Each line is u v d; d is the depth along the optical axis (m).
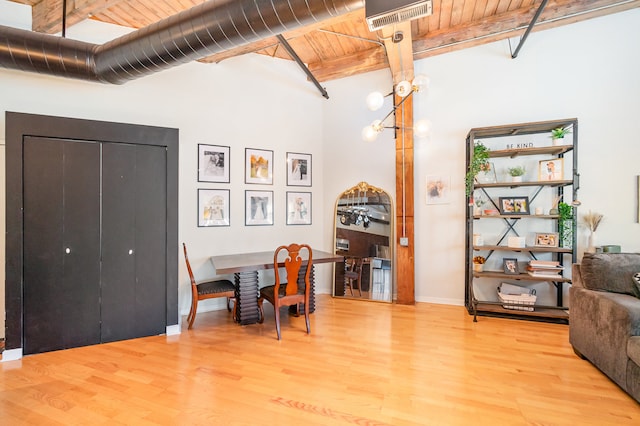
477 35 3.74
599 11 3.37
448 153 4.20
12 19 3.21
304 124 4.82
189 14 2.32
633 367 1.99
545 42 3.74
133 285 3.09
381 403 2.00
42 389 2.18
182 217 3.96
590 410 1.92
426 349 2.79
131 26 3.73
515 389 2.15
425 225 4.32
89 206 2.92
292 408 1.95
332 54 4.58
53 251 2.80
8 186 2.65
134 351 2.79
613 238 3.51
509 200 3.74
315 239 4.88
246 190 4.38
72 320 2.86
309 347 2.86
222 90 4.23
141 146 3.12
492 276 3.58
